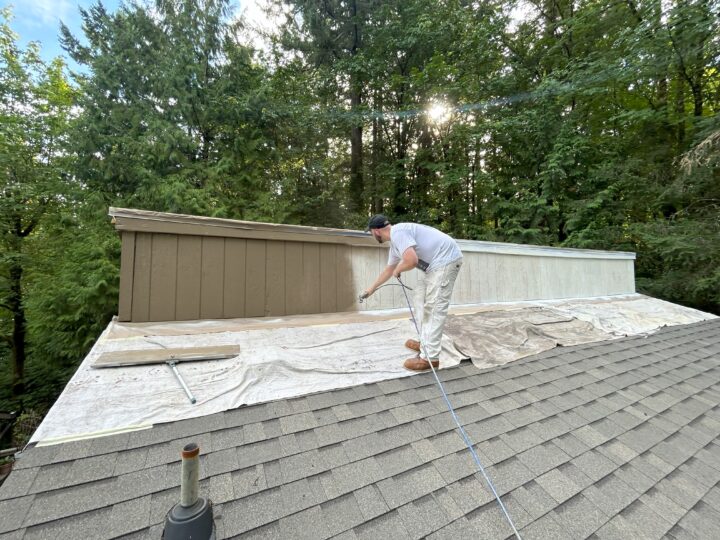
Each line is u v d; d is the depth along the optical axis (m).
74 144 6.36
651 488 1.43
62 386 8.23
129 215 2.34
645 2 8.20
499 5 10.88
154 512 1.01
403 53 10.02
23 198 7.36
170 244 2.49
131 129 6.82
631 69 7.88
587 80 8.56
